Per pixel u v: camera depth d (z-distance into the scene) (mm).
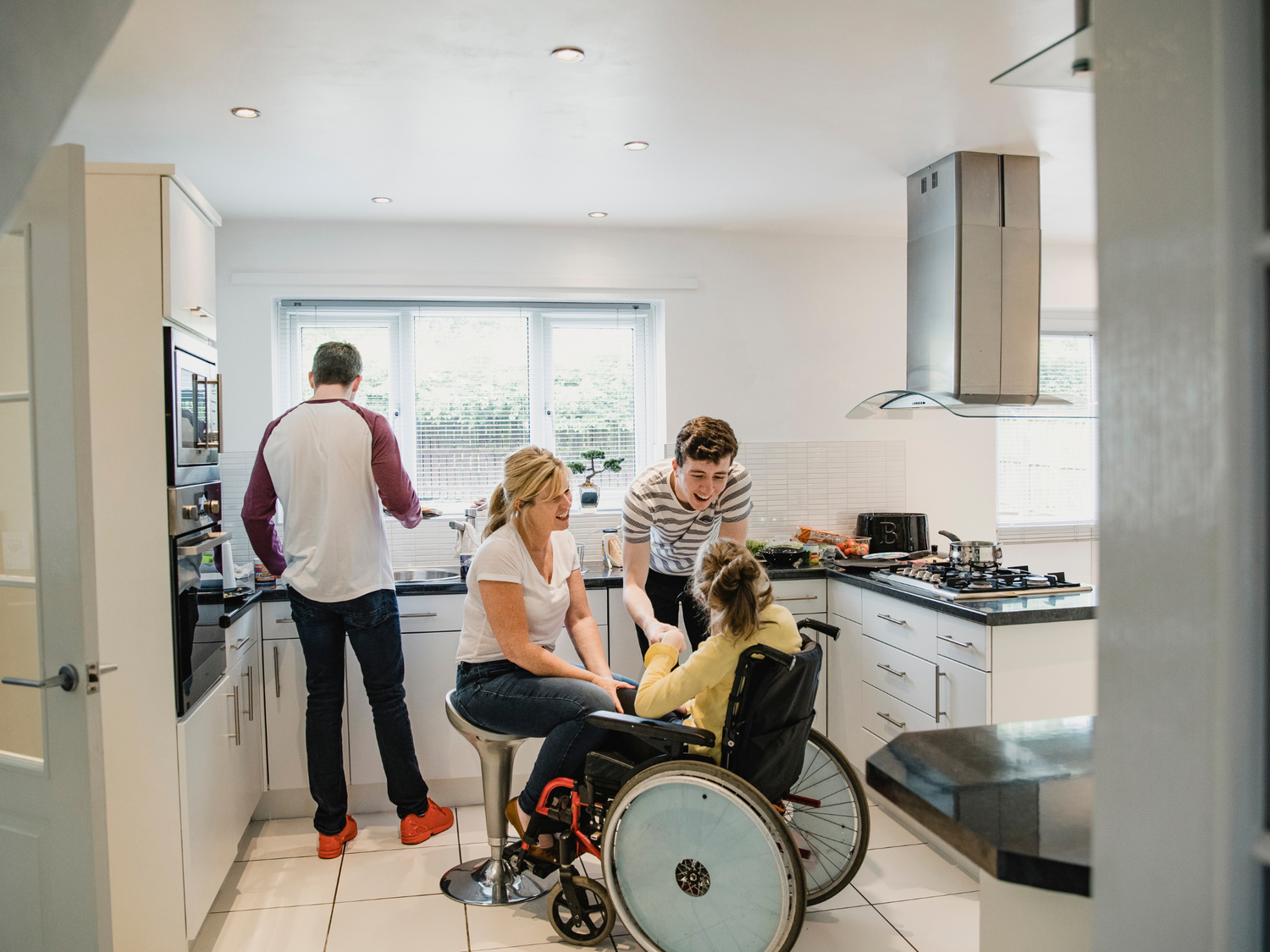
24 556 1644
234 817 2699
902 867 2758
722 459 2500
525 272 3936
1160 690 642
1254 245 572
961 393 3070
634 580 2836
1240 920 585
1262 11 578
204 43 2098
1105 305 693
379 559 2873
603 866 2133
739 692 1998
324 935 2400
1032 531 4770
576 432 4242
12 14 793
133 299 2176
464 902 2570
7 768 1673
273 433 2822
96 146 2807
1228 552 575
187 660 2258
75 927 1609
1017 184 3078
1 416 1664
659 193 3451
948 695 2777
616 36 2105
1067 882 892
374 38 2086
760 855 1947
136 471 2186
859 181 3346
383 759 2945
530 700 2320
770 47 2189
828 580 3588
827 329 4191
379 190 3336
